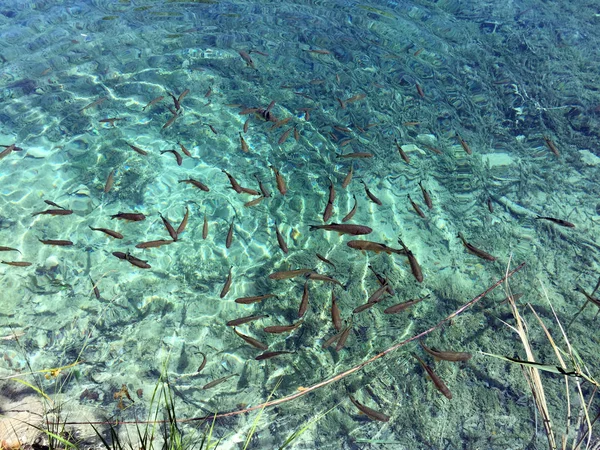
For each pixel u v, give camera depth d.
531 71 4.84
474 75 4.76
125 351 2.61
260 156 3.83
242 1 5.72
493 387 2.49
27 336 2.62
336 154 3.86
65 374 2.46
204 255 3.14
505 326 2.76
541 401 1.89
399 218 3.43
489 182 3.72
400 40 5.21
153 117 4.08
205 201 3.48
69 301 2.82
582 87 4.62
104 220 3.30
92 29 5.02
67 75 4.40
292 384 2.52
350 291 2.95
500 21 5.70
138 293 2.90
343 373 2.34
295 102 4.29
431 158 3.88
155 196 3.49
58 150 3.74
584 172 3.82
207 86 4.39
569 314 2.81
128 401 2.38
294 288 2.96
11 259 3.00
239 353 2.64
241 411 2.34
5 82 4.27
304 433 2.32
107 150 3.78
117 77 4.42
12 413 2.24
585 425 2.29
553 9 6.05
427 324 2.78
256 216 3.40
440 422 2.37
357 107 4.27
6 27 4.95
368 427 2.35
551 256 3.18
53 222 3.25
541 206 3.55
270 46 4.92
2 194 3.38
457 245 3.26
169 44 4.85
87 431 2.21
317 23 5.38
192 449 2.20
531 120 4.27
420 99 4.41
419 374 2.55
